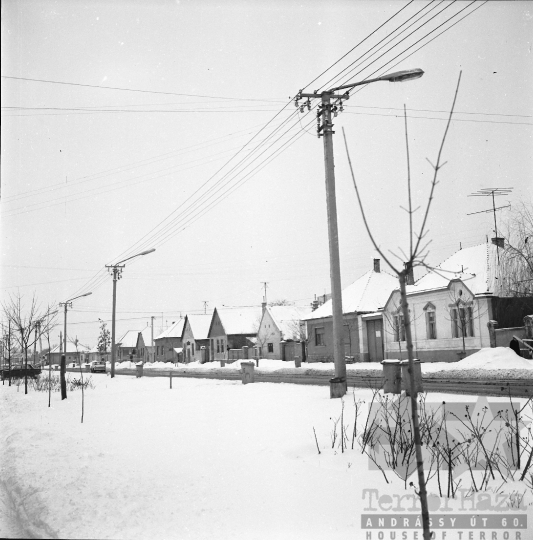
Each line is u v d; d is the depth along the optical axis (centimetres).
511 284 2752
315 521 466
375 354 3681
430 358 3073
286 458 662
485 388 1470
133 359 10756
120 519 503
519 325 2784
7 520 583
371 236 388
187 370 4869
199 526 472
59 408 1582
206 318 7631
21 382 3256
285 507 500
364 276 4216
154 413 1234
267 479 582
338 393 1299
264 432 836
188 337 7644
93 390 2373
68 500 568
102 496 573
